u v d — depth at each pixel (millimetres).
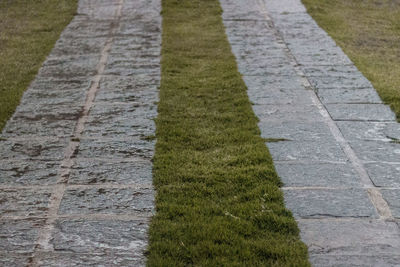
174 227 3131
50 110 5176
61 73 6359
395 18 9180
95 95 5605
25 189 3629
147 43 7641
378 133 4559
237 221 3176
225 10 9539
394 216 3270
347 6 10031
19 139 4480
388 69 6504
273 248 2900
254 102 5359
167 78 6105
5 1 10234
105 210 3357
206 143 4375
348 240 3020
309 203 3412
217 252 2877
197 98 5484
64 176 3816
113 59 6898
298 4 9953
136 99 5480
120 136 4543
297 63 6684
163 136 4512
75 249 2945
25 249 2943
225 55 7012
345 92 5625
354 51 7277
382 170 3875
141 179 3771
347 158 4078
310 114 5020
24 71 6383
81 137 4523
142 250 2943
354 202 3428
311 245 2973
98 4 10062
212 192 3551
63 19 9023
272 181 3688
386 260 2834
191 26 8531
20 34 8148
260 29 8344
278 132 4590
